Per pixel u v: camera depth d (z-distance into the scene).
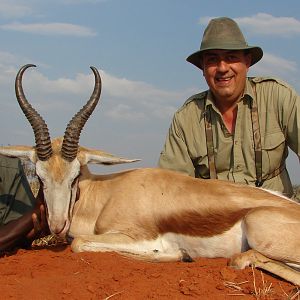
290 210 1.38
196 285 1.17
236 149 1.80
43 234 1.66
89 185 1.70
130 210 1.58
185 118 1.88
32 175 2.50
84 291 1.14
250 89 1.80
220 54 1.79
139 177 1.64
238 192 1.50
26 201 1.81
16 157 1.62
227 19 1.83
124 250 1.51
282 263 1.32
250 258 1.31
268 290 1.14
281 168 1.83
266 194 1.49
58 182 1.54
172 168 1.89
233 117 1.82
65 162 1.57
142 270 1.31
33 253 1.54
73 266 1.34
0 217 1.74
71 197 1.58
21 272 1.33
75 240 1.51
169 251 1.55
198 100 1.88
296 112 1.73
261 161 1.78
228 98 1.79
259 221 1.35
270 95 1.78
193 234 1.50
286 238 1.32
